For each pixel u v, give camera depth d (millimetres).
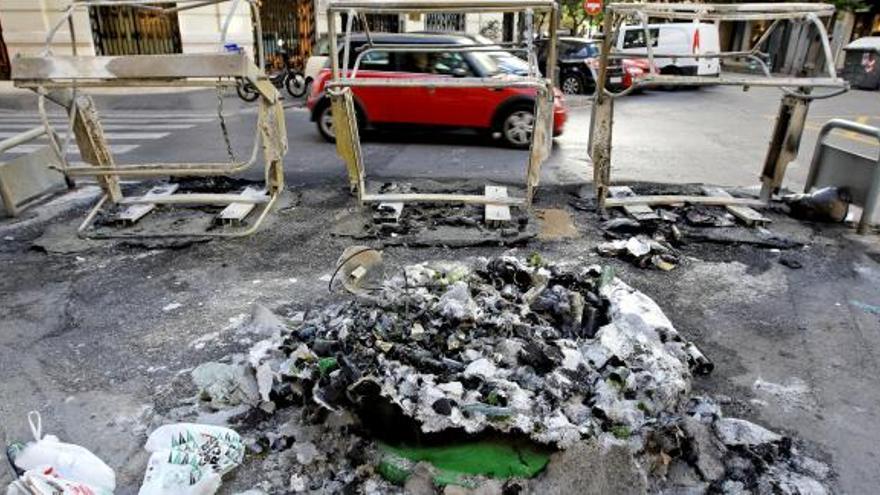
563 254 4645
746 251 4750
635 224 5070
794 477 2400
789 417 2811
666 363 2824
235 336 3443
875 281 4250
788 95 5266
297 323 3480
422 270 3684
